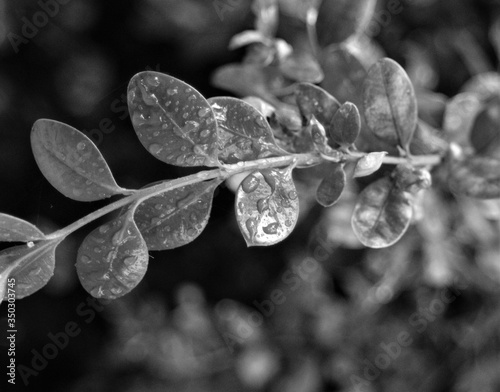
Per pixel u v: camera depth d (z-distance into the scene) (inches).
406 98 7.6
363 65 8.5
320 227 12.6
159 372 15.8
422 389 13.0
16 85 16.8
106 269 6.6
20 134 16.6
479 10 13.8
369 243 7.4
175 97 6.6
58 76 16.7
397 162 7.6
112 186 6.6
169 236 6.8
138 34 16.2
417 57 13.1
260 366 14.2
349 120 7.0
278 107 8.3
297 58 9.0
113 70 16.7
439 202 10.2
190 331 15.3
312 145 7.3
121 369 16.5
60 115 16.6
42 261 6.5
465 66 13.5
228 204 11.2
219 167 6.7
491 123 8.6
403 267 11.9
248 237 6.6
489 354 12.6
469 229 10.7
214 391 15.0
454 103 9.3
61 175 6.6
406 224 7.4
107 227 6.6
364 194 7.5
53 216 14.5
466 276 11.8
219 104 6.8
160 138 6.6
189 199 6.7
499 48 12.7
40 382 17.6
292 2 10.0
